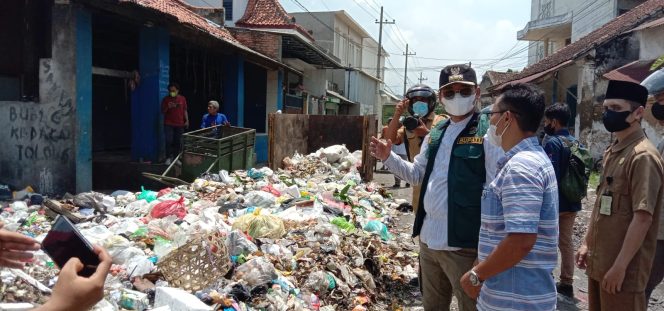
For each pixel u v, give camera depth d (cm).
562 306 493
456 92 332
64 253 148
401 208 940
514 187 243
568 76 2050
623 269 301
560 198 500
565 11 2775
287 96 2061
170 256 420
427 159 368
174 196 736
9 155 880
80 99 864
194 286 400
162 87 1086
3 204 722
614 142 342
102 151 1371
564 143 495
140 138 1073
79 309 133
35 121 868
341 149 1308
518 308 250
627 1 2239
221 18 1764
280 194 800
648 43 1466
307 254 505
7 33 916
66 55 852
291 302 408
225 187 834
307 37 2195
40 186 870
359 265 522
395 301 491
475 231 315
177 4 1480
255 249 479
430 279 360
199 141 945
